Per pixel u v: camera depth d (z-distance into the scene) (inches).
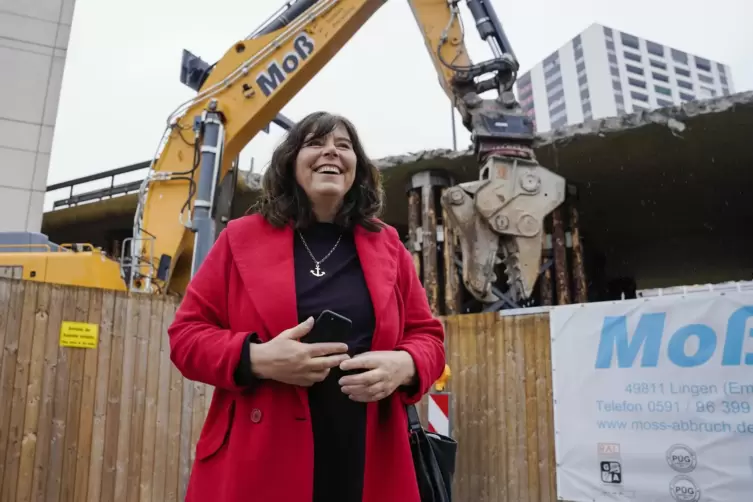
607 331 187.8
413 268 69.9
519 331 222.5
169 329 59.0
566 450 189.9
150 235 302.8
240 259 59.2
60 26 477.1
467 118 349.1
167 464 221.8
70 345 205.2
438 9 378.3
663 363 175.5
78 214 684.1
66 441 199.0
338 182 62.9
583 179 554.9
